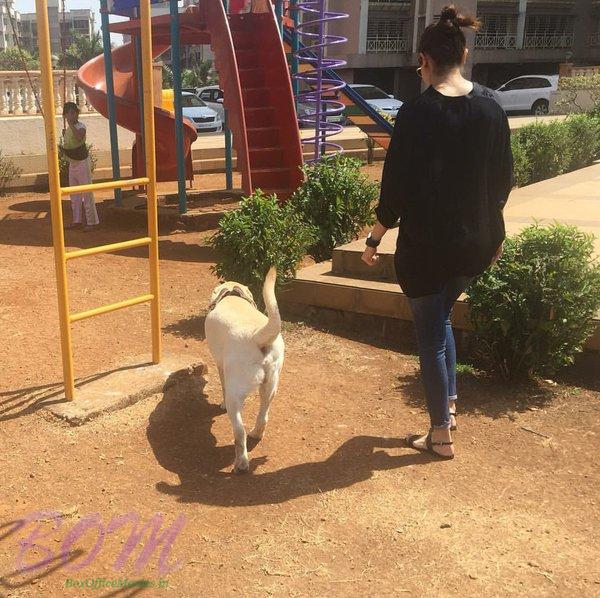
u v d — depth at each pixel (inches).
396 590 113.3
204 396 190.9
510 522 131.6
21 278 305.3
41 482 145.9
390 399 188.1
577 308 180.9
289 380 200.2
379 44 1656.0
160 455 158.6
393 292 227.0
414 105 137.2
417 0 1622.8
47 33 156.6
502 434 166.9
